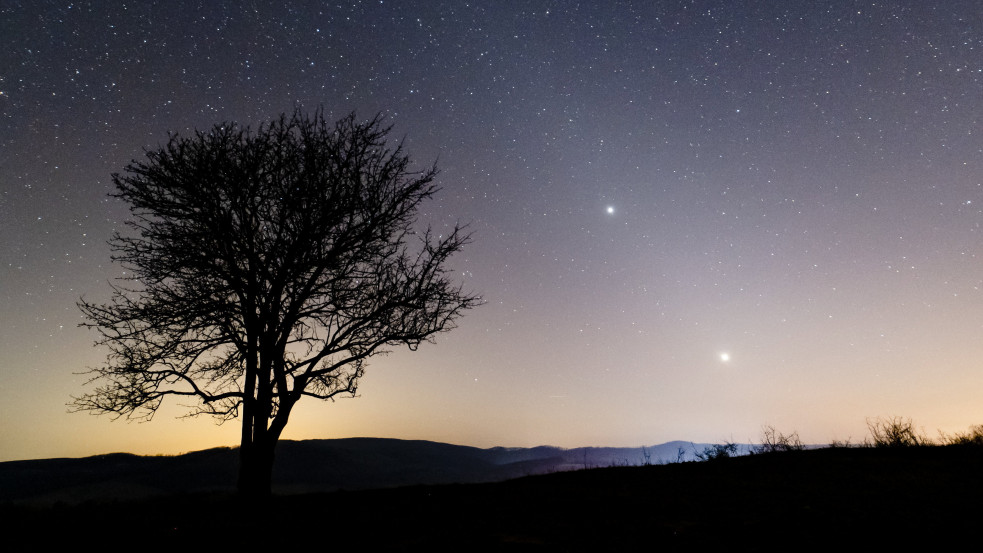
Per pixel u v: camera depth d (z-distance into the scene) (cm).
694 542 624
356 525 796
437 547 650
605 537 664
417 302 1398
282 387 1262
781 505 777
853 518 679
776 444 1448
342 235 1324
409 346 1401
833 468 1046
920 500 751
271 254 1241
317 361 1312
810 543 595
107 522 891
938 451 1158
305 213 1276
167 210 1225
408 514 866
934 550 550
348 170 1370
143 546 724
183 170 1235
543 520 769
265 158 1307
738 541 619
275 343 1274
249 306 1230
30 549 734
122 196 1205
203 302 1218
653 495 912
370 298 1344
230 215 1246
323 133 1390
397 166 1435
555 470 1433
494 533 707
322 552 655
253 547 691
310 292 1288
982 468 943
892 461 1080
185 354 1255
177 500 1219
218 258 1240
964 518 650
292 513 930
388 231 1390
